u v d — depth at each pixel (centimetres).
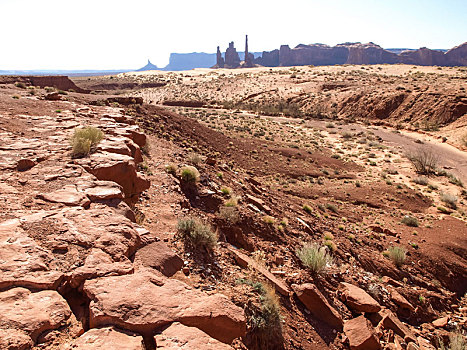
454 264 1572
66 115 1500
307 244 1110
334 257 1190
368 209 2314
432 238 1802
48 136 1042
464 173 3466
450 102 5519
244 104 7475
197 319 338
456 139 4578
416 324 1001
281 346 518
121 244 451
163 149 1673
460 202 2709
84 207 553
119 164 755
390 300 1031
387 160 3781
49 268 373
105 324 310
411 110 5950
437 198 2756
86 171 724
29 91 2406
